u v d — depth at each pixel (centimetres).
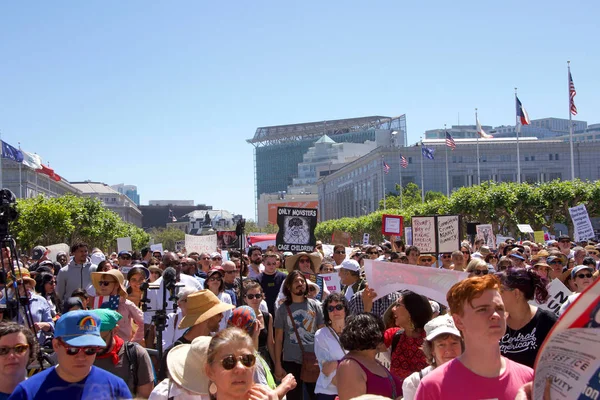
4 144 4969
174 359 539
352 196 15225
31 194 10388
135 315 955
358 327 597
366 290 858
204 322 738
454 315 424
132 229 11881
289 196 19775
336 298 771
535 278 584
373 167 13225
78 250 1322
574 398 297
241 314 734
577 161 12012
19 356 535
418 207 7488
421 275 810
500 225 6294
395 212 7969
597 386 289
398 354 696
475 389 403
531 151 12050
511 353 577
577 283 1052
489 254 1603
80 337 497
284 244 1503
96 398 496
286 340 902
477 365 410
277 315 911
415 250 1412
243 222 1159
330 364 746
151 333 1040
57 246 2364
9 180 10769
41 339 914
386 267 841
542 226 6069
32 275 1341
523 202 5812
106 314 633
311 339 896
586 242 2334
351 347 599
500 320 407
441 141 12519
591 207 5700
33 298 960
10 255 711
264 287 1205
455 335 542
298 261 1233
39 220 6109
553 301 897
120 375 639
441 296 789
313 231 1515
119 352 648
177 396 528
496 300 410
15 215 709
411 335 696
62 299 1307
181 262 1563
